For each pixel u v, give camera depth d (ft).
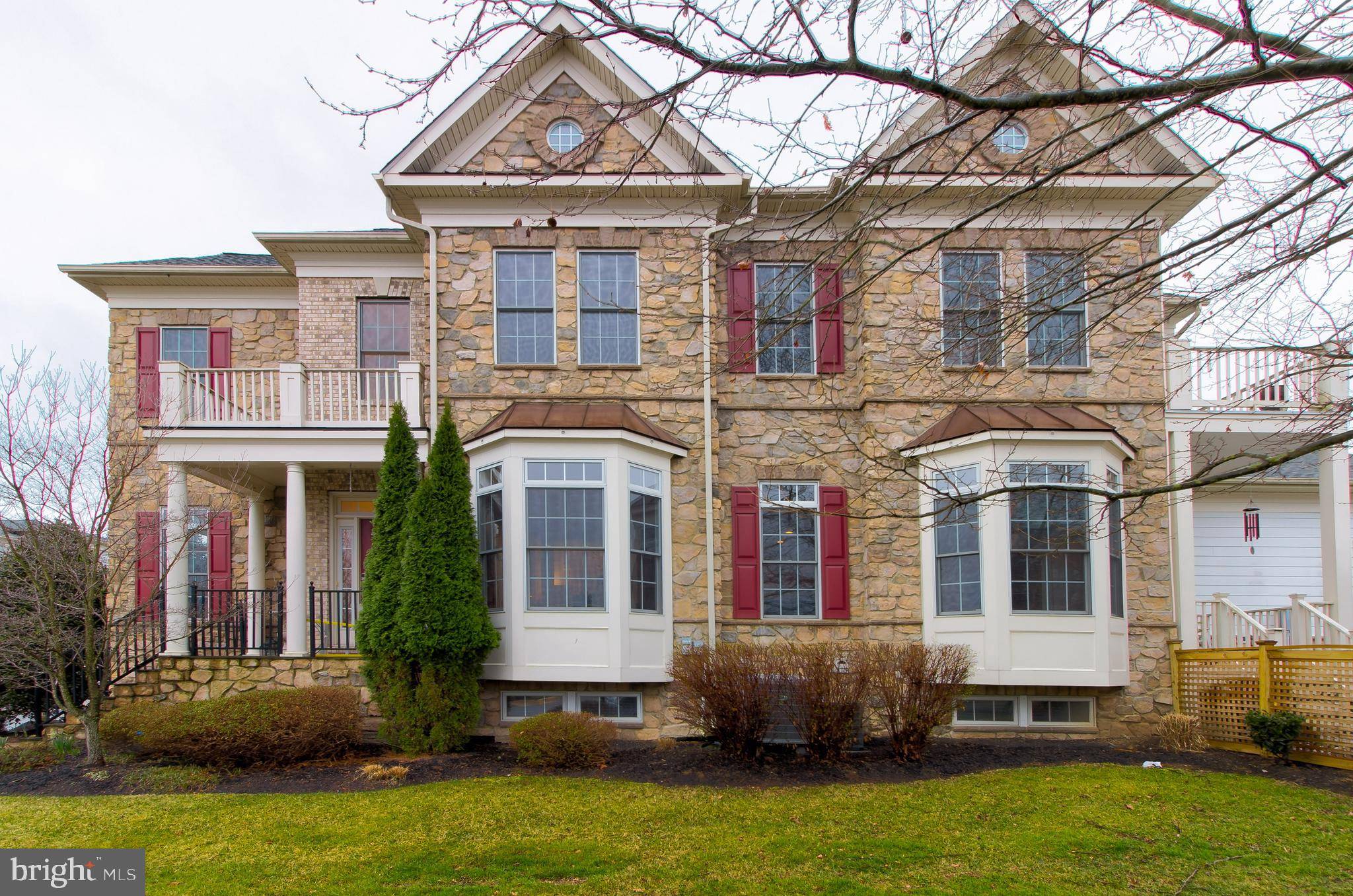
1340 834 24.12
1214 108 16.71
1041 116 39.83
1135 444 40.14
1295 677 33.30
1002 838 23.65
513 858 22.24
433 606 33.47
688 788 28.35
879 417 40.22
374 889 20.36
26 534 32.91
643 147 18.28
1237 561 49.03
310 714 31.45
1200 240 17.46
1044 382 40.37
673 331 40.22
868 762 31.22
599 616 36.17
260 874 21.24
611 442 37.09
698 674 31.14
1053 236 40.29
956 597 38.14
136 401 42.45
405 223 39.78
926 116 36.76
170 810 26.30
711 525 39.19
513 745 32.89
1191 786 28.55
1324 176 16.81
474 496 38.32
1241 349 22.15
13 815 25.94
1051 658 36.60
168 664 36.60
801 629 40.55
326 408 44.42
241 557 45.83
